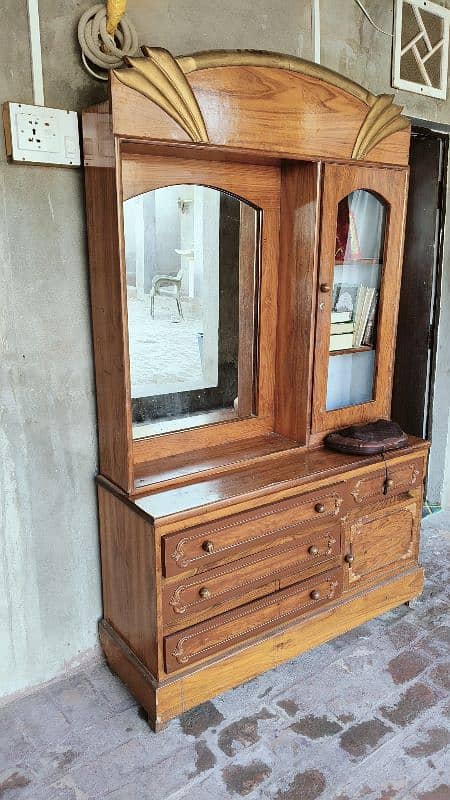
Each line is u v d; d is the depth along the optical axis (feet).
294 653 6.16
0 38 4.76
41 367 5.49
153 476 5.57
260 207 6.07
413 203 9.02
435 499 10.28
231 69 4.98
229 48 5.97
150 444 5.88
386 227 6.64
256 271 6.23
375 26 7.14
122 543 5.58
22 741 5.37
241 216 5.99
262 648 5.86
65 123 5.03
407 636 6.86
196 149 5.03
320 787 4.87
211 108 4.93
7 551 5.64
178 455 6.10
